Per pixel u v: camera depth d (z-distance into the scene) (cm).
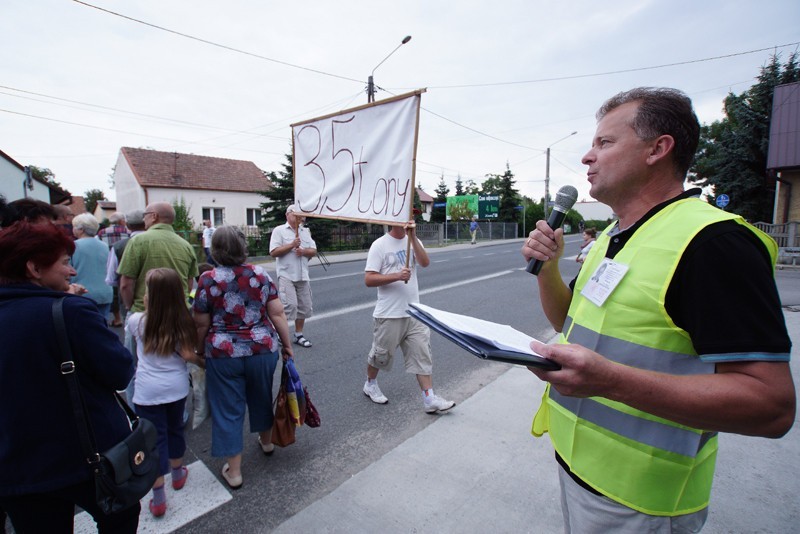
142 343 255
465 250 2450
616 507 117
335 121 382
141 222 467
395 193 335
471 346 99
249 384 272
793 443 298
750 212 2011
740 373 90
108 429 160
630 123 118
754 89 2025
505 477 264
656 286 104
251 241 1997
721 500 240
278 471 284
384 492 253
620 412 116
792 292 865
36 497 155
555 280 155
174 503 252
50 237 156
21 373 144
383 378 446
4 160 1872
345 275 1222
